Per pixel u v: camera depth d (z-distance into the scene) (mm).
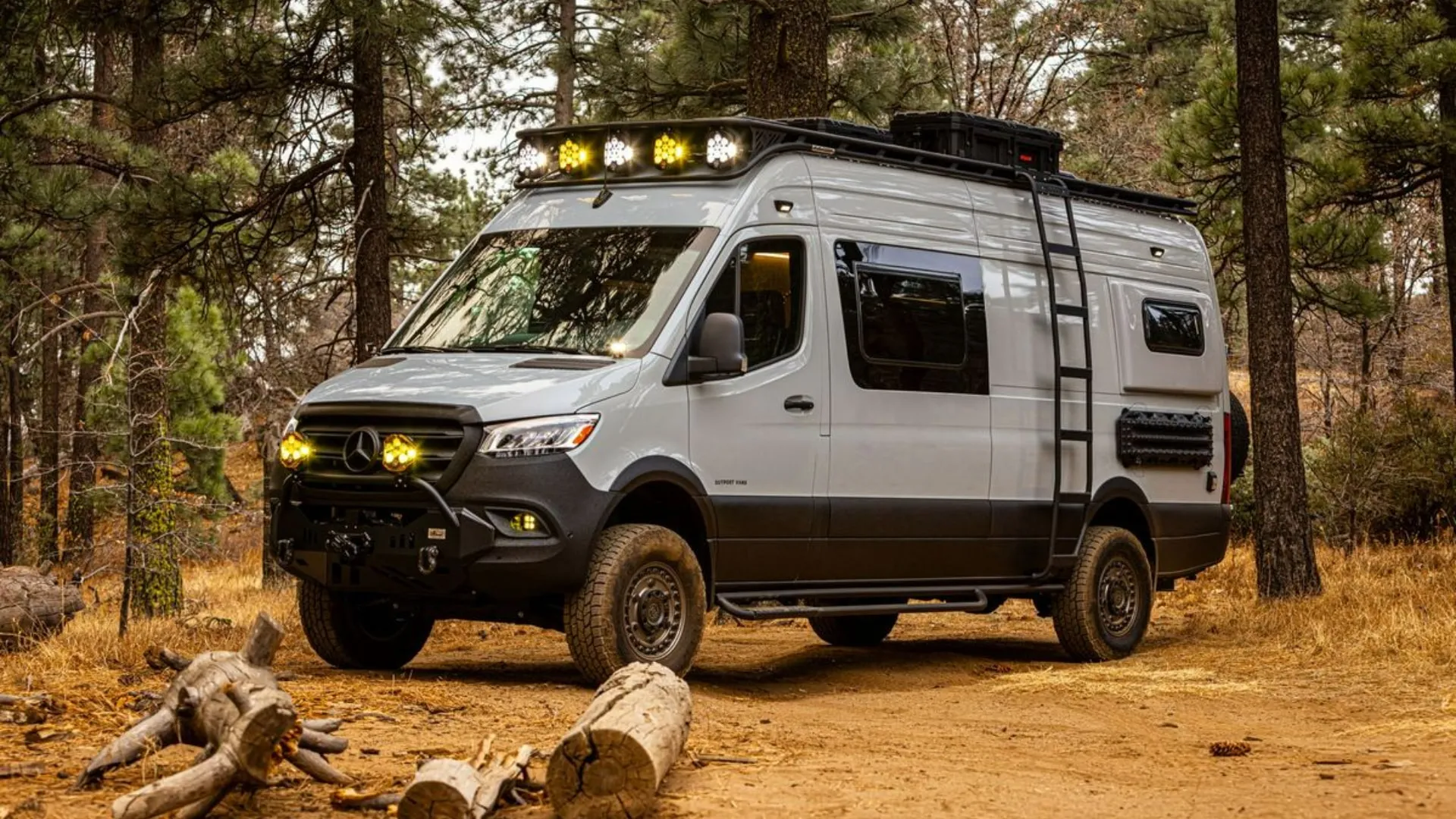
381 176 16125
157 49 17969
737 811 5133
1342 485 19516
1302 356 24844
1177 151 19562
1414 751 6992
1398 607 11688
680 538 8523
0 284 19219
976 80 22734
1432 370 25719
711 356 8422
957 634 13594
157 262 16594
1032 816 5207
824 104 15641
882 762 6297
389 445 8086
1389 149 20109
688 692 5992
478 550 7902
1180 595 15719
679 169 9227
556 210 9477
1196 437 12148
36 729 6348
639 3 24000
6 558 23688
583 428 8078
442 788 4664
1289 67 19469
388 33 14547
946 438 10023
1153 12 32312
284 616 12055
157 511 16578
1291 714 8594
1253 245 13727
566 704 7715
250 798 5090
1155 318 11883
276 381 24953
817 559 9305
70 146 19859
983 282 10445
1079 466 11094
